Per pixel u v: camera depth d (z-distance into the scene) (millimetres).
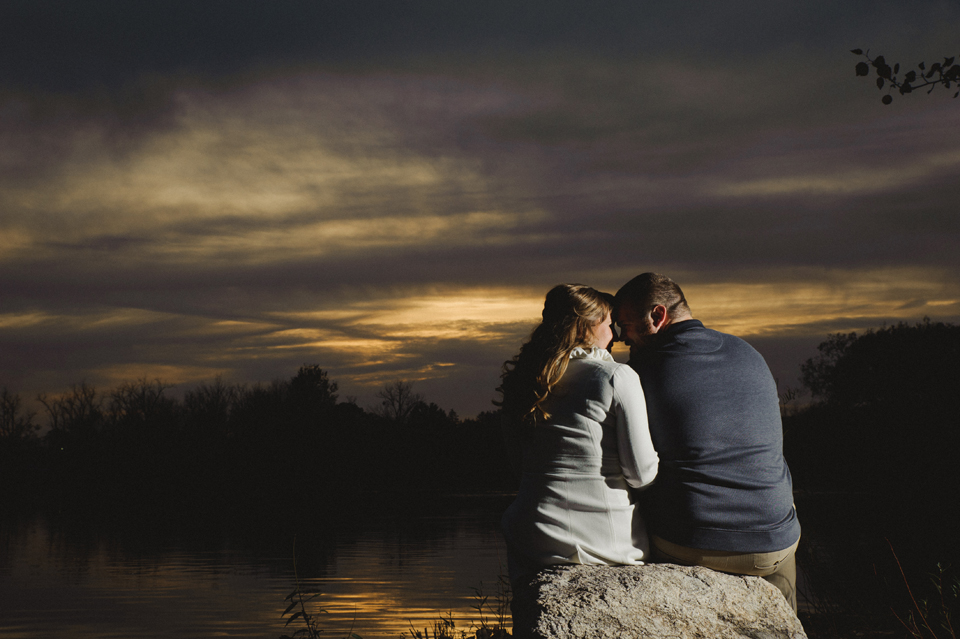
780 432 2783
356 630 12203
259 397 102312
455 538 32938
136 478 97688
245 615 15586
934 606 4207
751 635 2463
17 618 15734
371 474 101750
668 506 2670
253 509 60375
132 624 14969
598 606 2391
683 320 2951
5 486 93250
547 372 2686
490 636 4758
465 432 105062
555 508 2680
